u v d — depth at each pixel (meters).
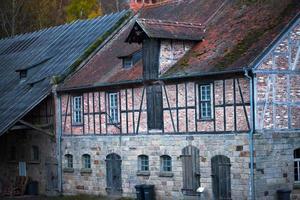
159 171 28.34
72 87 32.56
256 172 24.42
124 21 36.34
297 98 25.64
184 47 28.78
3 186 37.97
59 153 33.75
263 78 24.62
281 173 25.16
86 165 32.47
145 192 28.25
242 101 24.77
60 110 33.84
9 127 32.19
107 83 30.44
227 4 30.98
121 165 30.25
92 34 37.22
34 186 35.19
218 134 25.72
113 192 30.67
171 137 27.73
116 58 33.00
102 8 60.88
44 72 36.00
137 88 29.38
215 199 25.84
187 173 27.05
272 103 24.89
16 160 37.19
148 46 28.52
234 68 24.70
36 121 35.56
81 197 31.34
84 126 32.34
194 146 26.72
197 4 33.19
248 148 24.55
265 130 24.70
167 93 27.88
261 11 28.22
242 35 27.12
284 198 24.73
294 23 25.47
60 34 40.66
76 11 60.28
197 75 26.08
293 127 25.56
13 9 59.56
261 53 24.47
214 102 25.88
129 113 29.78
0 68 40.94
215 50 27.31
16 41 44.38
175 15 33.66
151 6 37.16
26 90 35.44
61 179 33.72
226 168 25.42
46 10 61.56
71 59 35.28
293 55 25.56
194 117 26.70
